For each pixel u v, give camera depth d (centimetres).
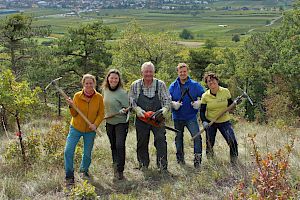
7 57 2972
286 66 2952
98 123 666
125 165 761
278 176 434
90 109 662
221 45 9388
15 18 2845
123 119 698
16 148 775
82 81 659
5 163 757
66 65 3156
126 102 695
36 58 2945
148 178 689
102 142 944
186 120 744
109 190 646
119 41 3603
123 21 15512
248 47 4309
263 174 438
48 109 1930
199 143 739
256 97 4022
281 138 930
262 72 4009
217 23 15838
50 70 2869
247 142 880
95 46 3256
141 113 689
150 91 698
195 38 11319
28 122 1469
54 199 595
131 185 659
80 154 774
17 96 759
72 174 656
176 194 594
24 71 2859
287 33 3362
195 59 5194
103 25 3378
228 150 803
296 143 837
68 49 3147
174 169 731
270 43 3928
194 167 728
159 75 2377
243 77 4225
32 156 772
